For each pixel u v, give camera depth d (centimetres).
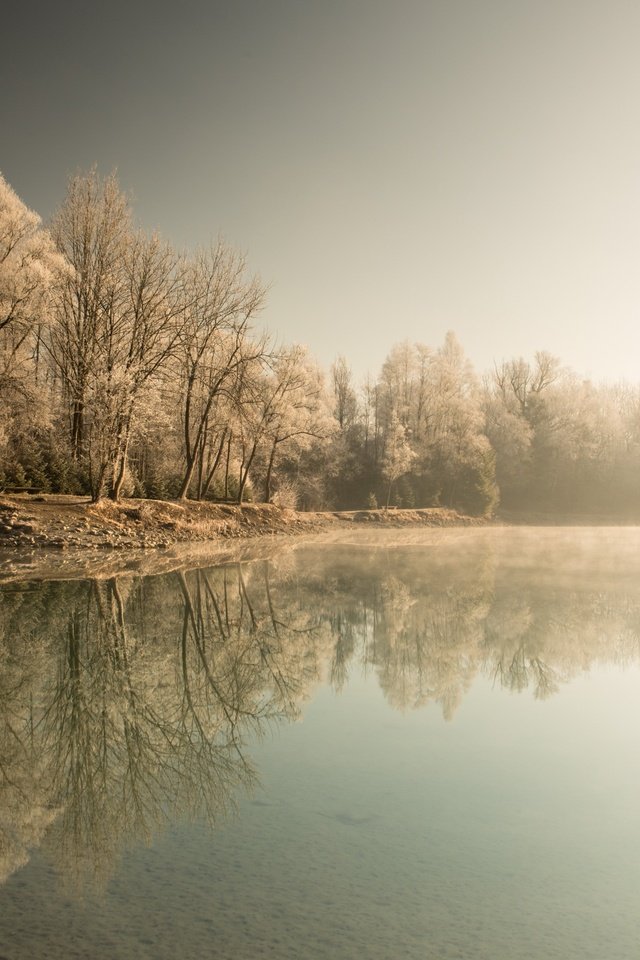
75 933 451
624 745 851
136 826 629
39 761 804
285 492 5734
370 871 540
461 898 502
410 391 7862
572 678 1172
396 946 439
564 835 607
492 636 1498
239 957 424
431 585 2262
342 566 2795
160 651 1320
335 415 8056
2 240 3027
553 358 9144
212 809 666
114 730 910
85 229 3356
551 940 450
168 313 3475
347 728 920
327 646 1402
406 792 702
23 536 2803
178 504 3944
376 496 7269
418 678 1172
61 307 3309
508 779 739
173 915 475
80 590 1927
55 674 1155
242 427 4359
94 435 3281
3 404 3109
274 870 541
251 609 1772
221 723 942
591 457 8631
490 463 7431
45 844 593
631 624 1631
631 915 483
